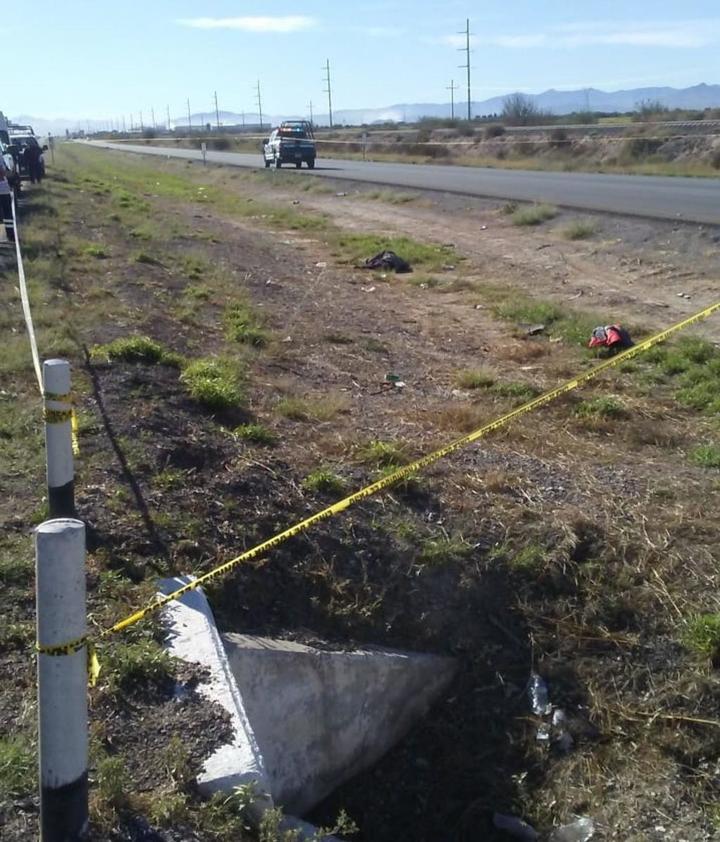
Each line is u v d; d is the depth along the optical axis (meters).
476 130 66.81
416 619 5.87
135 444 6.72
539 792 5.22
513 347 11.44
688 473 7.59
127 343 8.81
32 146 28.05
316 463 7.09
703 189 26.03
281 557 5.84
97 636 4.67
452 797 5.38
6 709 4.20
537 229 20.45
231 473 6.62
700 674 5.48
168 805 3.70
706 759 5.14
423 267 17.53
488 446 7.89
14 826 3.57
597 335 11.28
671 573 6.19
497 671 5.78
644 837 4.79
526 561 6.16
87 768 3.43
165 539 5.66
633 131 47.84
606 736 5.36
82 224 18.75
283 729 5.15
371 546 6.11
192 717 4.26
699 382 9.86
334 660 5.31
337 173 38.56
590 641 5.81
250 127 173.50
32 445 6.66
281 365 9.88
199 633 4.83
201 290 12.80
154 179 39.97
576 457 7.84
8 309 10.42
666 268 15.61
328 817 5.31
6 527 5.57
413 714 5.74
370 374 9.96
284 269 16.59
